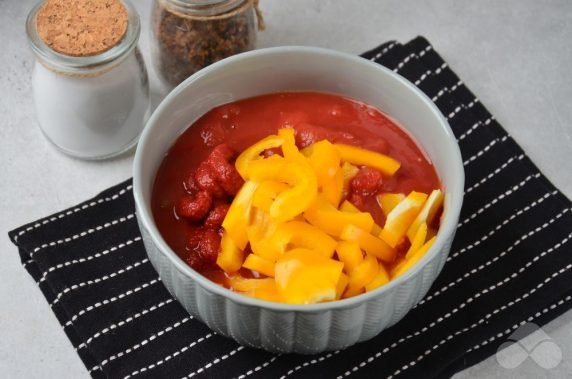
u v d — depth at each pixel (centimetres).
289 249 51
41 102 58
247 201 52
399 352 54
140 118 60
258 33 64
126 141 60
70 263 56
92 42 56
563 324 55
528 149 61
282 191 52
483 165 59
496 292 55
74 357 54
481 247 57
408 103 56
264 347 52
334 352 54
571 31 65
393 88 56
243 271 52
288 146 54
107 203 57
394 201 54
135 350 54
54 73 56
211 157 54
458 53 64
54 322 55
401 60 63
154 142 54
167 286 52
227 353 54
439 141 54
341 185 53
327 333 50
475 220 57
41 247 56
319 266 50
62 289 55
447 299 55
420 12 66
